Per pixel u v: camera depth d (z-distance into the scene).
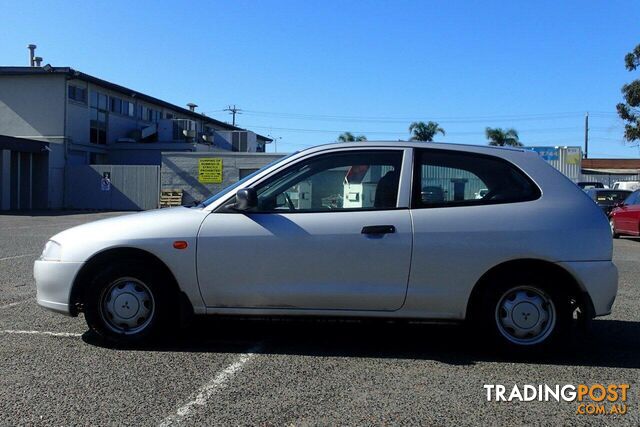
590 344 5.48
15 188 30.77
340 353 5.10
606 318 6.53
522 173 5.05
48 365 4.69
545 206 4.93
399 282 4.88
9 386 4.23
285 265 4.93
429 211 4.93
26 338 5.45
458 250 4.84
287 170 5.14
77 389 4.18
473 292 4.91
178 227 5.04
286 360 4.88
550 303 4.88
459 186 5.04
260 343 5.38
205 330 5.81
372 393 4.16
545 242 4.81
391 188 5.02
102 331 5.13
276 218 4.98
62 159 33.25
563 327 4.88
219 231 4.98
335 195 5.07
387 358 4.97
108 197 33.25
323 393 4.15
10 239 14.70
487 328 4.91
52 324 5.96
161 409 3.85
